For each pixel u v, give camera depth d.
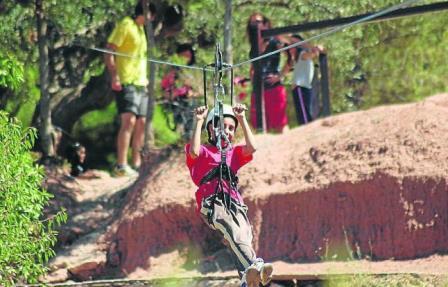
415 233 33.03
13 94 52.84
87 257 38.34
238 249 24.44
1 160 29.00
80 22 50.22
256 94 43.94
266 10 51.91
